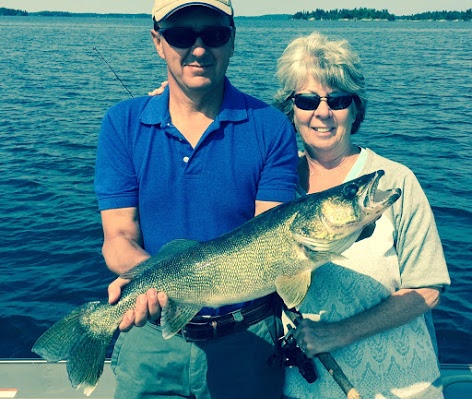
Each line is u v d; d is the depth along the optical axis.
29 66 35.56
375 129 15.92
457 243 8.12
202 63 2.89
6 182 11.19
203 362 3.11
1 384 4.07
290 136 3.09
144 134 3.04
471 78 29.92
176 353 3.12
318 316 3.15
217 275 2.92
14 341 6.14
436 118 17.88
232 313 3.06
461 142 14.33
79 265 7.66
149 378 3.19
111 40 68.00
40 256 7.93
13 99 21.95
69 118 17.98
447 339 6.02
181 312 2.96
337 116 3.20
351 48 3.22
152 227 3.09
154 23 3.06
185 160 2.99
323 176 3.38
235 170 2.99
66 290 7.04
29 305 6.74
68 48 52.59
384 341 3.10
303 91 3.21
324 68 3.12
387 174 3.15
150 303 2.90
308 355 3.05
